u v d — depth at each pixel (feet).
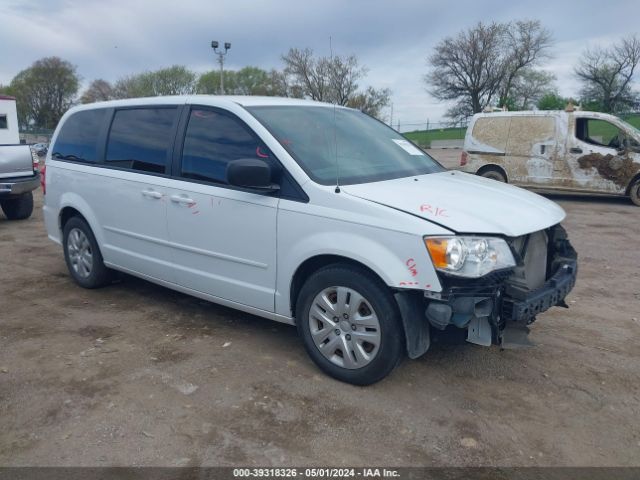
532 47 161.07
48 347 14.37
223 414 11.24
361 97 103.71
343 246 11.59
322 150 13.62
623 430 10.89
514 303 11.05
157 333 15.25
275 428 10.77
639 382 12.72
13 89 231.50
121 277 19.53
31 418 11.10
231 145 13.89
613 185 39.32
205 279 14.57
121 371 13.03
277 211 12.69
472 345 14.37
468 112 169.58
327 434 10.60
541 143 41.04
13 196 31.50
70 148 18.97
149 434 10.57
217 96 15.14
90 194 17.69
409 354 11.27
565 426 10.99
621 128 39.09
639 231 30.12
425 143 144.77
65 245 19.49
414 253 10.86
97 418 11.08
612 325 16.08
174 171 15.03
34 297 18.38
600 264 23.09
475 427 10.87
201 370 13.05
